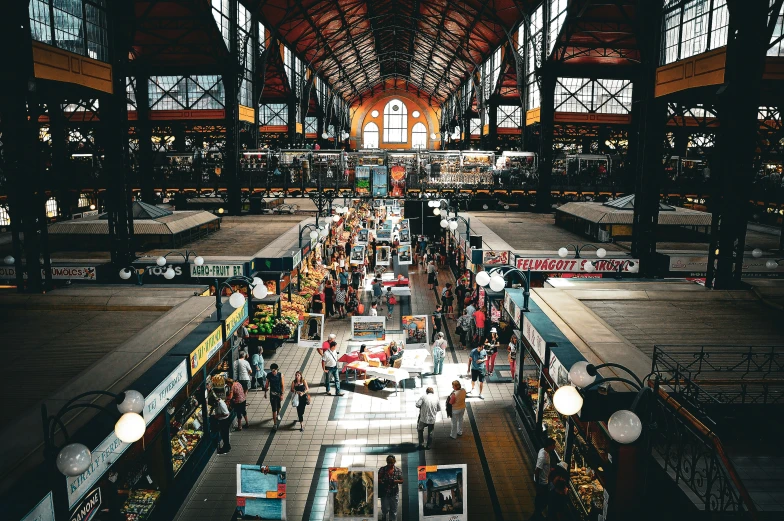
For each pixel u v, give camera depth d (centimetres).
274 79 4572
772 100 2083
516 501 1094
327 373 1576
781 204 2695
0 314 1311
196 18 2884
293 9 3703
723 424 795
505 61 4272
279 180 3428
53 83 1669
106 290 1476
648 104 1827
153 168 3447
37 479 647
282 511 907
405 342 1727
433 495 923
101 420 786
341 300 2320
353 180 3547
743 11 1300
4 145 1425
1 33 1364
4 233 2498
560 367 982
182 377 1023
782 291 1366
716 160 1422
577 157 3656
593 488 981
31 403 841
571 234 2559
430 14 4716
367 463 1223
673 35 2312
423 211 4453
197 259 1752
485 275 1254
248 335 1747
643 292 1402
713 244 1443
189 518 1035
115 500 870
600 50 3181
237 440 1321
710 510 658
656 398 759
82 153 2967
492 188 3528
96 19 2009
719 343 1070
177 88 3622
